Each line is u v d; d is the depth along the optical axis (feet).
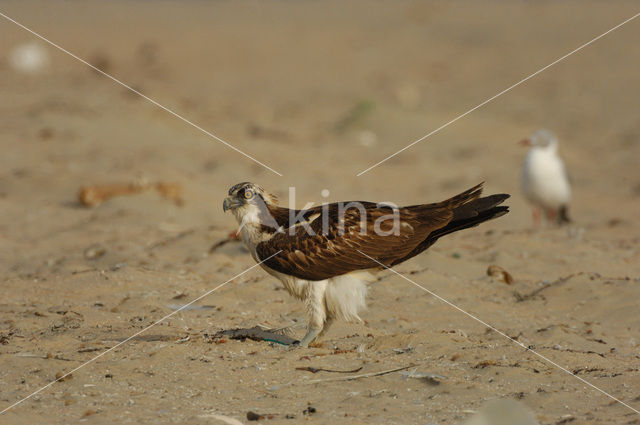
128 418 46.70
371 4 459.73
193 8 476.54
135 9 468.75
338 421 46.57
